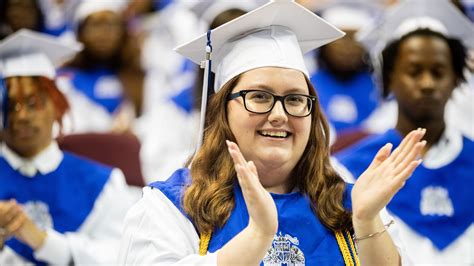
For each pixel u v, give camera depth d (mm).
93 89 11016
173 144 10508
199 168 4605
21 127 6754
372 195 4211
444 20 6832
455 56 6742
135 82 11117
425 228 6801
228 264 4070
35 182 6875
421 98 6652
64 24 11820
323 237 4539
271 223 4020
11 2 10586
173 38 12875
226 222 4457
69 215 6855
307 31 4945
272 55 4625
